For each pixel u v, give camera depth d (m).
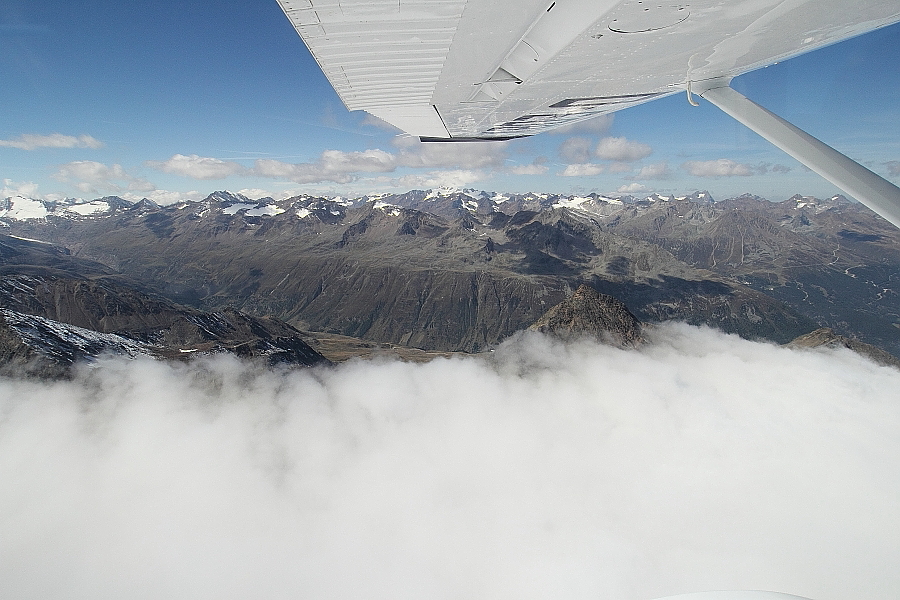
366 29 3.43
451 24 3.39
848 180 4.35
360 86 4.89
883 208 4.12
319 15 3.22
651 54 4.10
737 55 4.23
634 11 3.11
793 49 4.16
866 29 3.72
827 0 2.95
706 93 5.36
